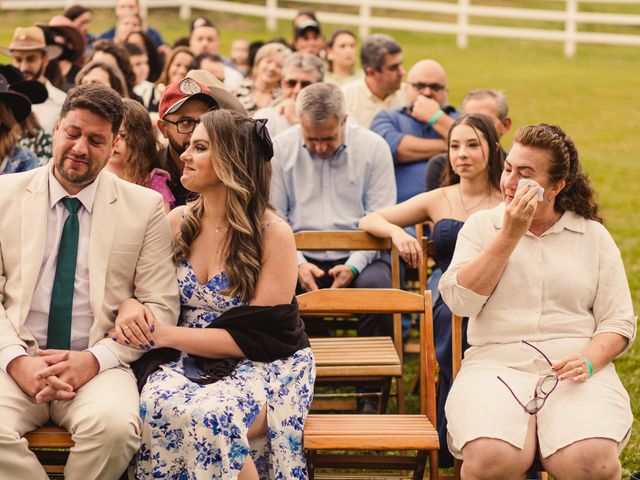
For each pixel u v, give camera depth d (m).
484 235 4.90
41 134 7.29
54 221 4.68
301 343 4.86
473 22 26.30
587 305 4.76
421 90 8.50
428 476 5.46
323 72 8.39
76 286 4.67
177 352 4.76
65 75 10.02
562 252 4.76
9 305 4.62
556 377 4.50
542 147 4.64
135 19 12.59
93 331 4.64
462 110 7.62
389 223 6.02
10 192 4.68
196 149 4.75
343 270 6.47
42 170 4.75
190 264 4.84
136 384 4.62
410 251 5.79
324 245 6.08
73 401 4.43
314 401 5.98
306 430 4.66
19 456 4.29
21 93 6.74
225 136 4.73
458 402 4.54
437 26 22.95
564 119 18.12
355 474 5.34
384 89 9.26
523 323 4.70
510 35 23.00
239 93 10.74
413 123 8.21
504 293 4.74
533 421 4.48
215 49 12.68
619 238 10.90
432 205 6.04
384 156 6.92
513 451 4.33
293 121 8.32
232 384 4.57
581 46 24.69
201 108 5.68
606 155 15.86
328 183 6.85
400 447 4.56
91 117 4.51
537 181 4.63
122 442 4.30
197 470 4.35
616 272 4.75
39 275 4.64
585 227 4.80
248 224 4.74
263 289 4.77
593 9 26.72
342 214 6.84
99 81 7.68
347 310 5.13
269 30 24.23
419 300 5.08
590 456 4.25
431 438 4.59
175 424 4.40
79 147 4.50
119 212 4.75
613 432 4.31
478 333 4.79
